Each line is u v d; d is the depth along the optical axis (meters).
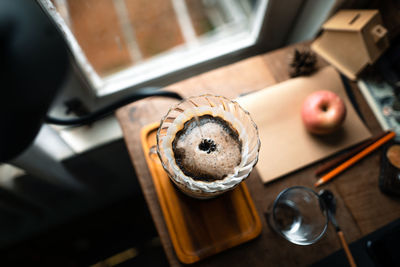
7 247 0.86
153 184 0.47
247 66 0.54
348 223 0.46
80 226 0.89
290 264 0.44
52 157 0.58
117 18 0.59
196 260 0.43
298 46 0.56
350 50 0.52
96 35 0.57
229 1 0.70
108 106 0.47
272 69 0.54
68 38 0.49
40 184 0.65
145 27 0.65
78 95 0.57
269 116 0.50
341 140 0.50
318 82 0.53
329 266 0.44
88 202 0.86
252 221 0.46
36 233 0.87
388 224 0.46
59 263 0.86
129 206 0.93
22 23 0.22
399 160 0.48
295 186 0.45
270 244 0.45
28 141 0.23
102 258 0.87
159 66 0.65
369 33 0.49
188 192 0.42
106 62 0.63
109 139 0.64
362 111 0.53
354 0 0.54
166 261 0.86
